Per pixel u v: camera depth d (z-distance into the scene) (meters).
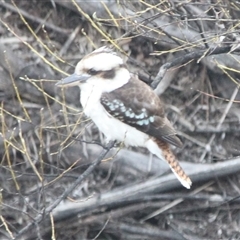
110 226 14.59
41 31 15.86
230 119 15.48
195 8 15.19
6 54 14.82
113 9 15.22
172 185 14.58
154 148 12.97
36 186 14.74
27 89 15.18
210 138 15.45
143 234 14.68
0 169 14.67
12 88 15.12
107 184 14.85
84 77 12.46
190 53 13.51
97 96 12.55
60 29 15.89
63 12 15.97
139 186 14.56
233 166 14.66
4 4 15.94
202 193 14.85
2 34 15.72
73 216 14.41
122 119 12.62
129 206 14.61
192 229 14.84
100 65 12.46
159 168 14.73
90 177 14.88
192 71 15.70
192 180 14.70
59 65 15.53
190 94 15.66
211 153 15.28
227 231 14.88
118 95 12.55
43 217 12.77
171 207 14.79
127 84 12.69
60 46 15.78
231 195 14.88
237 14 14.61
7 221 14.04
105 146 12.88
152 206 14.66
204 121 15.51
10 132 14.56
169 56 15.63
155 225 14.79
